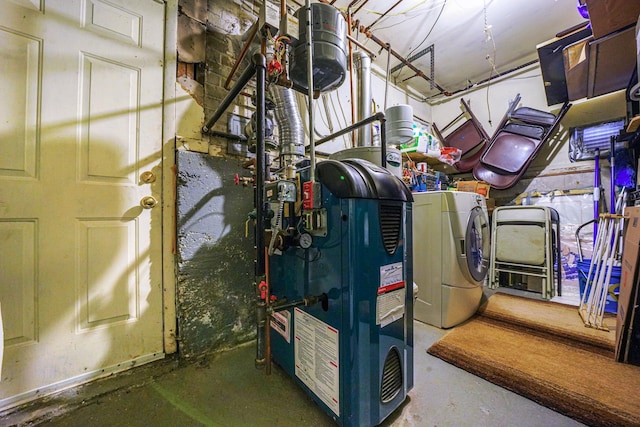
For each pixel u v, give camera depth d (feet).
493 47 9.51
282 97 5.25
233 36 5.90
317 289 3.57
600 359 4.87
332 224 3.29
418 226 7.09
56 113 3.92
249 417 3.52
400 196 3.70
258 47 5.01
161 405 3.72
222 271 5.35
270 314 3.29
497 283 9.61
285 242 3.59
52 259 3.86
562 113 9.28
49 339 3.81
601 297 6.43
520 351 5.20
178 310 4.88
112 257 4.35
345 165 3.36
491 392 4.05
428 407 3.73
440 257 6.57
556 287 9.01
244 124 5.86
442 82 11.95
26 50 3.72
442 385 4.22
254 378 4.33
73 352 3.98
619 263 6.75
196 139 5.23
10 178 3.60
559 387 4.07
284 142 5.23
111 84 4.39
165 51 4.94
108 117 4.35
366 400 3.15
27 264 3.68
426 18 7.98
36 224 3.76
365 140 8.12
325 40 4.57
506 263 9.43
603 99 8.94
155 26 4.84
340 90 8.37
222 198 5.40
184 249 4.92
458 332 6.13
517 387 4.10
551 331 5.99
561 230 9.35
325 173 3.42
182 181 4.93
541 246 8.69
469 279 6.72
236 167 5.65
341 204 3.15
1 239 3.53
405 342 3.76
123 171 4.48
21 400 3.59
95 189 4.22
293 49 4.64
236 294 5.53
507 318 6.78
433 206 6.78
